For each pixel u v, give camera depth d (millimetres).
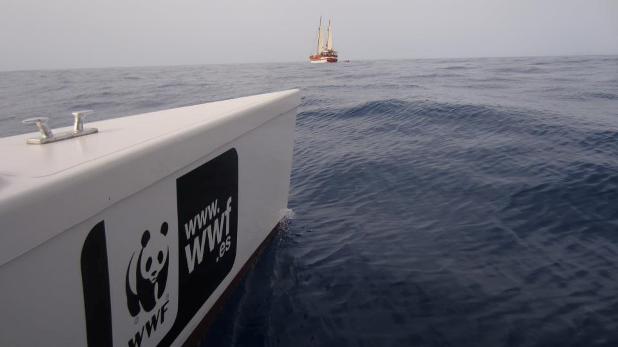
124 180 1098
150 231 1274
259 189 2234
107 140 1262
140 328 1285
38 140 1218
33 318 868
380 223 2908
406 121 6402
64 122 8695
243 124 1877
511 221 2768
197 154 1494
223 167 1752
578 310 1851
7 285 791
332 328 1832
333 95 11297
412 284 2125
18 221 777
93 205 987
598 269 2156
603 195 3014
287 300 2037
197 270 1642
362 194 3537
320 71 29938
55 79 28078
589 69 22359
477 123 5824
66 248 931
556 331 1731
